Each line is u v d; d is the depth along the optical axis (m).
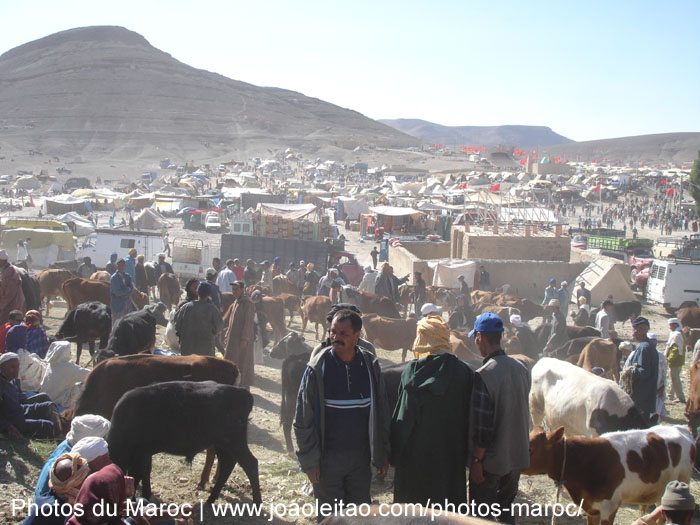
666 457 6.61
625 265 26.70
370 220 56.88
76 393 9.17
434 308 8.92
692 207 92.75
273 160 195.38
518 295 28.14
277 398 11.58
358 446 4.99
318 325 19.31
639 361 10.27
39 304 15.20
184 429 6.56
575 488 6.43
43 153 197.62
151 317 10.64
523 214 48.97
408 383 5.00
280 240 30.41
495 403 4.94
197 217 59.34
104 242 30.06
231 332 10.59
